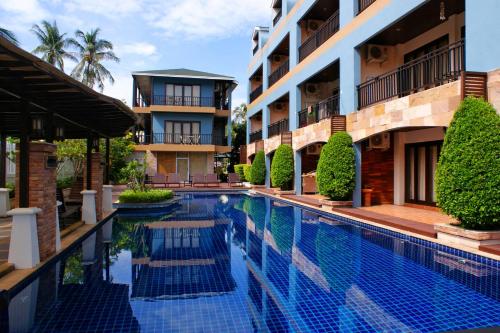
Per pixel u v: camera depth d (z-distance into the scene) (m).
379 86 10.18
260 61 21.33
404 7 8.29
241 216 10.27
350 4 10.68
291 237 7.23
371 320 3.32
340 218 9.51
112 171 21.89
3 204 9.25
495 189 5.31
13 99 5.65
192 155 25.45
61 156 17.59
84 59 28.33
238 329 3.13
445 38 9.40
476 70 6.18
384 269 4.97
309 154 15.35
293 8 15.46
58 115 6.82
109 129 9.17
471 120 5.57
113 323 3.25
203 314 3.46
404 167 11.04
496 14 5.78
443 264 5.21
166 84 25.48
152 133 24.91
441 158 6.02
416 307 3.63
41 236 4.96
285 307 3.63
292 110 15.56
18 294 4.02
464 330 3.07
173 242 6.80
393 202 11.27
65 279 4.55
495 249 5.10
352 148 10.09
